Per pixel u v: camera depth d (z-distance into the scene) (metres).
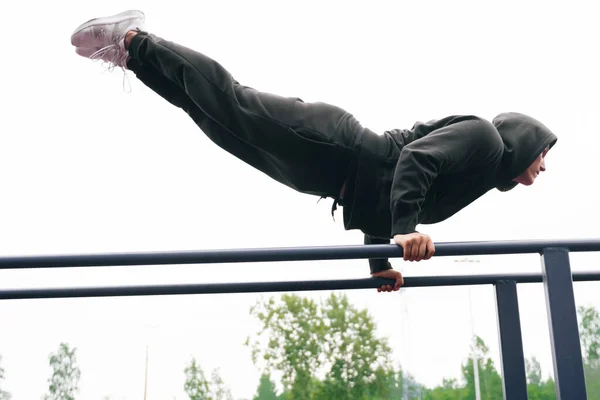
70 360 19.05
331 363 19.55
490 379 20.36
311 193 1.82
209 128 1.79
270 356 19.89
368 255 1.40
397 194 1.50
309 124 1.64
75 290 1.80
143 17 1.81
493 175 1.68
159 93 1.81
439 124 1.68
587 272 1.83
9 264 1.39
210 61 1.68
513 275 1.81
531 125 1.73
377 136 1.70
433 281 1.85
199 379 20.95
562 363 1.34
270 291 1.83
